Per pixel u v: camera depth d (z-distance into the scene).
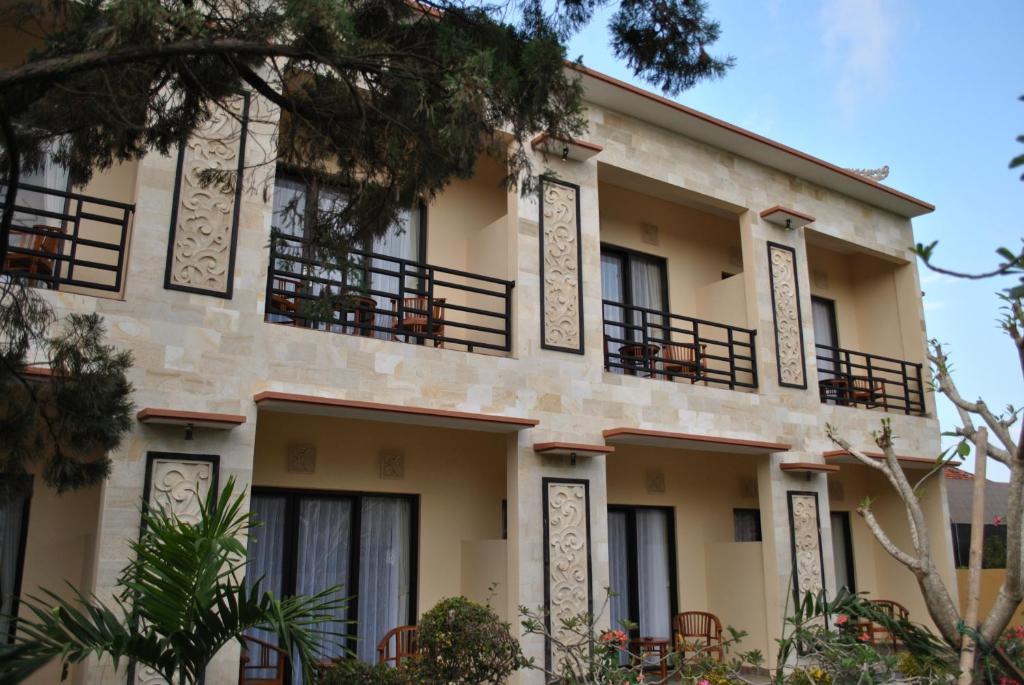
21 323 5.32
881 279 15.04
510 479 9.23
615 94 10.81
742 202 12.30
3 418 5.00
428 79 5.42
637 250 12.49
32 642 4.66
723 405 11.10
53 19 5.67
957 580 13.76
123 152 5.71
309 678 5.19
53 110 5.27
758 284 12.07
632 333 12.20
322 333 8.18
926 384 13.81
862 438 12.60
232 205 7.88
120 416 5.31
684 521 12.05
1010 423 5.51
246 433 7.56
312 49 4.73
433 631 7.21
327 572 9.25
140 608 4.97
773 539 11.15
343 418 9.32
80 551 7.65
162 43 4.48
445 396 8.81
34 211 7.07
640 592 11.53
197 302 7.56
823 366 14.68
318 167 6.22
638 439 10.07
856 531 14.00
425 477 9.95
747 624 11.28
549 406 9.53
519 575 8.89
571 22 6.23
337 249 6.34
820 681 6.33
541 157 10.19
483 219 11.04
